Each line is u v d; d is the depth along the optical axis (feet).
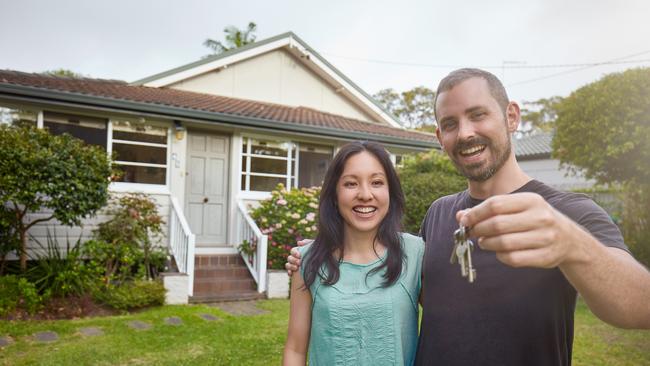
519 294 3.68
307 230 24.00
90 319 16.75
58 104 22.13
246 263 24.47
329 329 4.64
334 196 5.14
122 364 12.31
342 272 4.84
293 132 28.43
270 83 36.17
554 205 3.80
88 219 23.22
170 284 20.29
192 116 25.02
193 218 27.12
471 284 3.92
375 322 4.57
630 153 25.30
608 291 2.31
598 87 26.53
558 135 29.32
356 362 4.53
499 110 4.03
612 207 32.45
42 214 22.11
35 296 17.12
